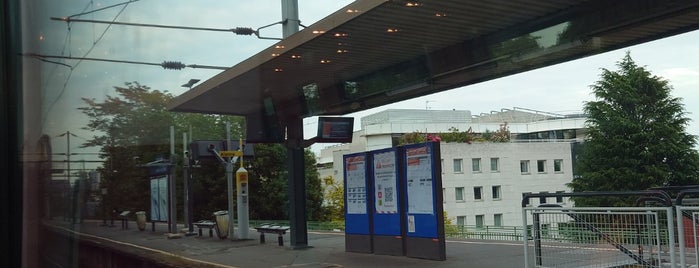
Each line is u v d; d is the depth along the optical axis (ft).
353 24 21.42
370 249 32.19
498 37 24.81
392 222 31.35
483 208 49.44
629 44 24.18
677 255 18.03
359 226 33.32
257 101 23.25
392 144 45.88
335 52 24.61
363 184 33.58
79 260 4.83
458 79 29.50
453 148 52.24
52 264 4.58
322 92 29.07
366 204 33.06
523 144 43.55
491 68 27.91
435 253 28.35
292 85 26.09
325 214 35.04
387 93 31.63
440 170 29.01
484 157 50.52
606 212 18.69
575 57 26.07
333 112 32.68
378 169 32.76
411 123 49.75
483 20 23.31
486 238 38.68
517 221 45.85
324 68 26.58
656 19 21.52
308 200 29.37
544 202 21.56
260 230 22.27
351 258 28.68
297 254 26.17
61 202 4.68
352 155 34.76
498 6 21.75
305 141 28.86
